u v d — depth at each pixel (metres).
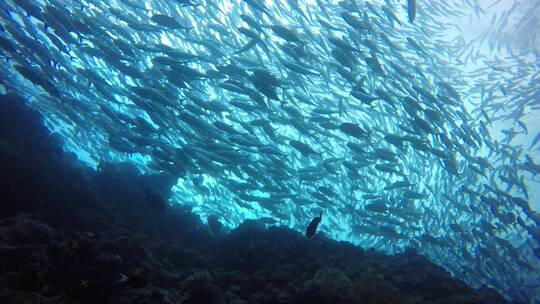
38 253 5.25
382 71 10.18
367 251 9.10
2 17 9.60
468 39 21.52
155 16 9.31
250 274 7.75
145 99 9.95
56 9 9.22
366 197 12.67
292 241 8.34
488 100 15.80
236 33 12.88
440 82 11.65
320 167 13.36
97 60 13.16
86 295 4.95
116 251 5.73
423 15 14.21
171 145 10.70
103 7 11.35
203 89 12.82
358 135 9.50
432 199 15.52
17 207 7.30
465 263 13.63
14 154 7.68
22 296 4.27
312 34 11.42
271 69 12.26
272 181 12.24
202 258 8.00
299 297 5.37
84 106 11.28
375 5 12.53
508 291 12.09
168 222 10.28
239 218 15.17
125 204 10.35
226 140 10.44
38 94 12.12
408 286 6.43
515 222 11.77
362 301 5.38
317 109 10.84
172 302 5.09
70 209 7.64
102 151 14.08
